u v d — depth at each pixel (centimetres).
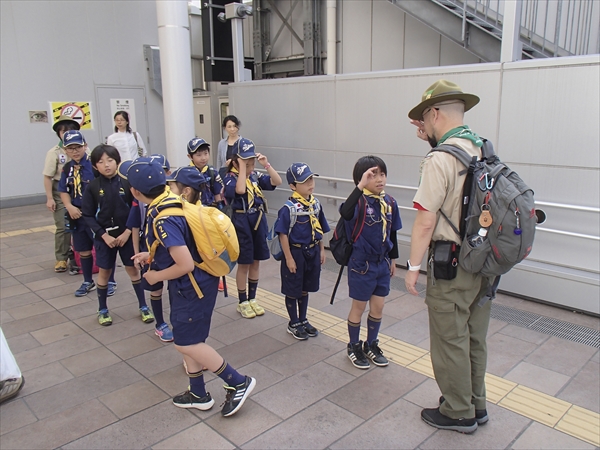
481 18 697
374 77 554
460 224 254
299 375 344
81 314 462
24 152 961
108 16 1028
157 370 356
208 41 980
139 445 271
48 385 337
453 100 263
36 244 719
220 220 275
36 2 933
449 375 272
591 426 284
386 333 409
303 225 379
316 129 632
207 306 282
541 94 435
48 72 966
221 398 318
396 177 559
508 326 416
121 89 1070
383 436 276
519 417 293
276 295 503
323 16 1045
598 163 414
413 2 759
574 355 367
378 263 340
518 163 459
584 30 616
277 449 267
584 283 431
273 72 1195
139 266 310
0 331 321
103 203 409
